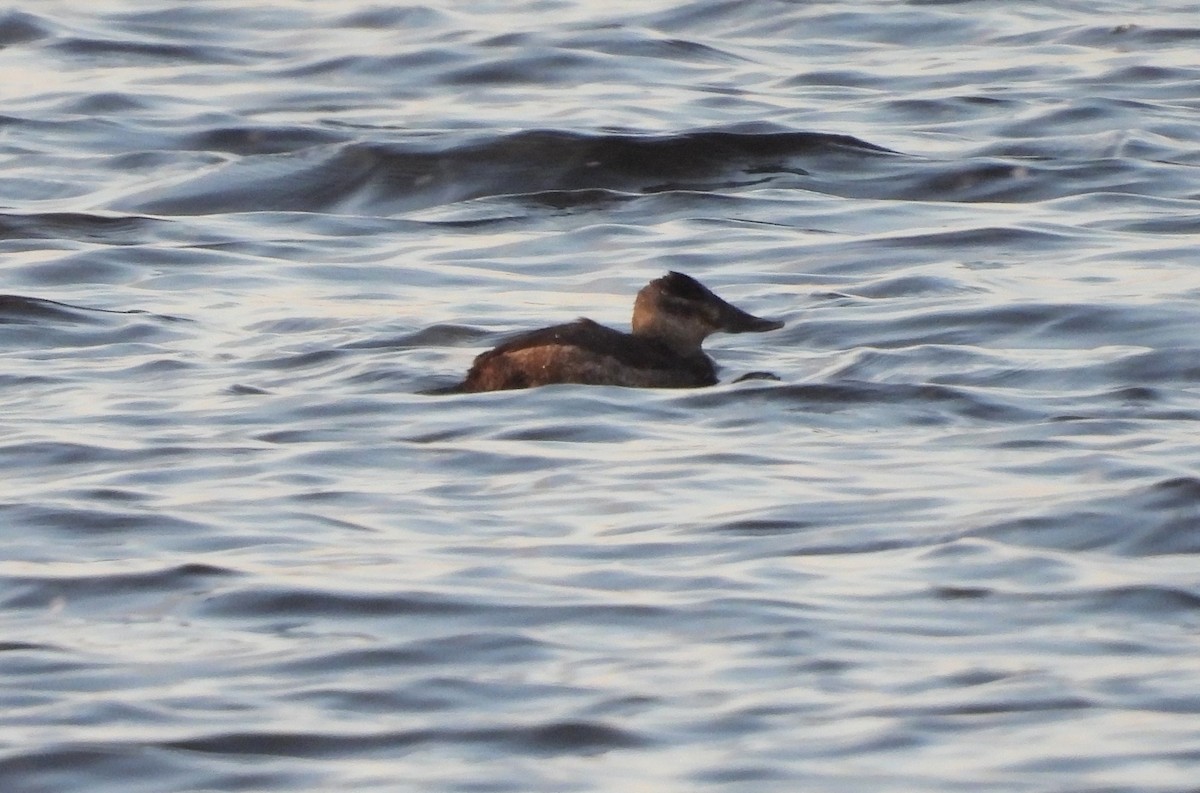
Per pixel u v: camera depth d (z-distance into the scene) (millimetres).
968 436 19812
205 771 11766
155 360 23969
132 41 44969
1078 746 11914
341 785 11586
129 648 13789
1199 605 14406
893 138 36750
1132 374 22250
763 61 43719
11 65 43156
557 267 29297
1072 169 34125
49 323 25750
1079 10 47938
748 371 23031
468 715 12523
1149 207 31734
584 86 41500
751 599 14641
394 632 14031
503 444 19734
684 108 39312
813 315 25406
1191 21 46281
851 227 31016
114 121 38594
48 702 12758
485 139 35750
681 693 12844
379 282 28422
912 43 45438
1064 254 28625
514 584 15102
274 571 15430
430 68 42688
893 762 11750
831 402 21203
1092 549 15750
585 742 12133
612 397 21422
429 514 17297
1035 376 22266
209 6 47875
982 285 26688
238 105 40062
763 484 18078
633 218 32156
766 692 12852
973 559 15531
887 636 13852
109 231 31703
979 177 33781
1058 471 18203
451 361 23531
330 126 37750
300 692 12906
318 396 21891
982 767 11656
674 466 18781
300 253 30359
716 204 32719
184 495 17938
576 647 13719
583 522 16984
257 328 25672
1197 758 11703
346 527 16891
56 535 16625
